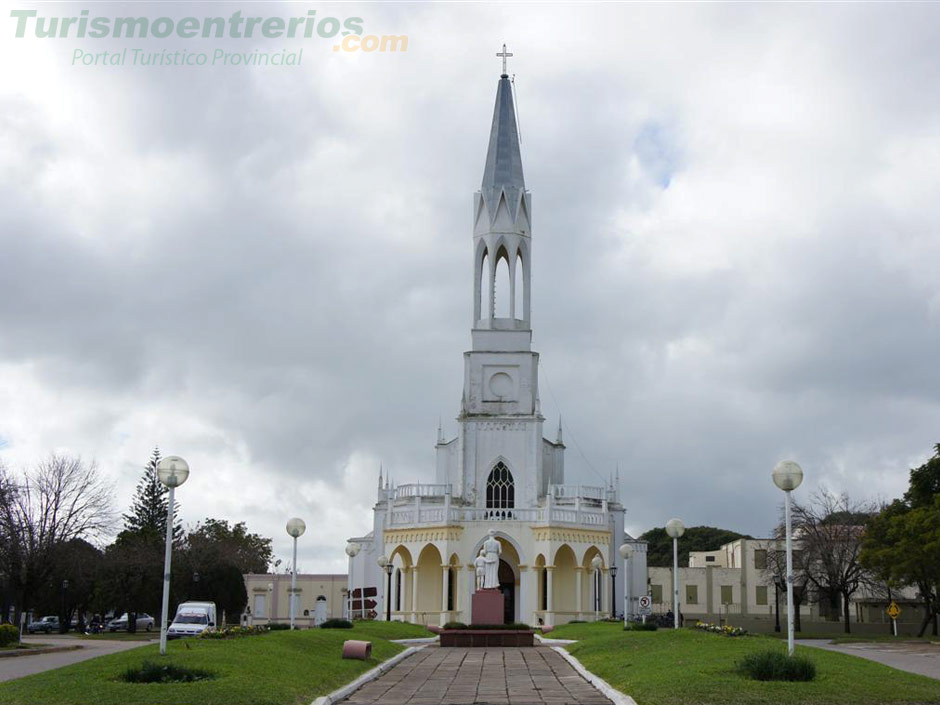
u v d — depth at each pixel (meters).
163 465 32.62
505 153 95.94
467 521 83.62
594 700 28.25
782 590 107.75
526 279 93.81
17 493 82.62
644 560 96.50
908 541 72.94
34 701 24.77
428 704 27.59
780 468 30.25
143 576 99.69
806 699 25.31
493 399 90.62
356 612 86.81
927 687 28.11
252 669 30.30
